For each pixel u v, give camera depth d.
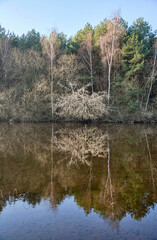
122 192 4.25
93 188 4.46
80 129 16.73
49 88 24.91
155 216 3.31
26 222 3.17
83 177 5.21
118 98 24.17
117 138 11.91
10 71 26.53
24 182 4.80
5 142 10.36
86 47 27.45
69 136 12.70
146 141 10.83
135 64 25.61
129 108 22.22
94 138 11.94
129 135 13.17
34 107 23.44
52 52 25.06
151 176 5.31
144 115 22.39
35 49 31.22
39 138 11.79
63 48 33.47
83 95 21.25
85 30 31.77
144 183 4.78
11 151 8.29
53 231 2.91
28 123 22.67
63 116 23.48
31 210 3.54
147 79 25.39
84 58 28.14
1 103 23.67
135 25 29.80
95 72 28.14
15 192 4.24
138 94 24.50
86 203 3.76
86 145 9.75
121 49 26.44
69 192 4.24
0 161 6.75
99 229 2.95
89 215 3.36
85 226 3.04
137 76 26.00
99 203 3.75
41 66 26.14
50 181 4.89
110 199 3.91
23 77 25.77
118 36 25.39
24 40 39.50
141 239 2.70
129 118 22.67
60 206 3.66
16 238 2.74
